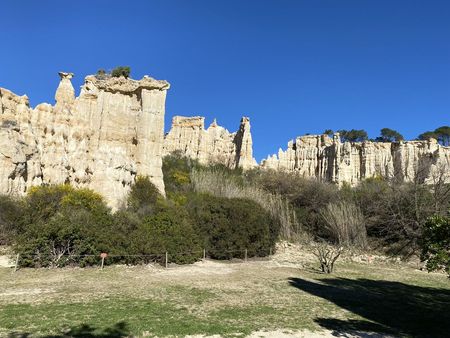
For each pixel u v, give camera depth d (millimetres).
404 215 41844
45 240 23719
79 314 13133
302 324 13422
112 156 40844
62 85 41469
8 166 32969
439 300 19312
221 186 47125
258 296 18000
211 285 20250
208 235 32625
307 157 97812
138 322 12477
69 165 38875
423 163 49250
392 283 24219
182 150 93500
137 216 32406
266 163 99812
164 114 45438
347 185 65438
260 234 34469
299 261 32531
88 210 31734
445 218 13336
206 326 12438
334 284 22672
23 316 12633
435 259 12398
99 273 22312
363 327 13508
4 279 19656
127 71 47531
